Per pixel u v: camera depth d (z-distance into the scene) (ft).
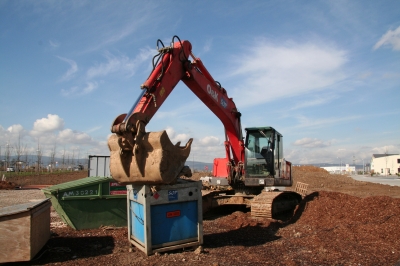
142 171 18.78
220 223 30.86
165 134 18.63
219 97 32.99
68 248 21.94
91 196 28.07
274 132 36.73
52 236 25.38
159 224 20.42
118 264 18.74
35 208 19.72
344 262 19.08
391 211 29.40
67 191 27.32
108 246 22.54
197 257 19.77
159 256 19.84
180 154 19.63
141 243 20.86
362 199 34.04
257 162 36.58
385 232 24.85
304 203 35.27
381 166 260.21
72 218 27.43
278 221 30.81
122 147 18.99
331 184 97.50
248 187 38.29
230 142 37.04
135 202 21.77
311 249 21.70
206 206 36.60
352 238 23.97
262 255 20.34
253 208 32.65
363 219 28.76
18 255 18.61
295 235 25.64
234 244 23.07
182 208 21.24
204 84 30.12
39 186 83.30
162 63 24.25
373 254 20.48
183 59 26.78
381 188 86.74
